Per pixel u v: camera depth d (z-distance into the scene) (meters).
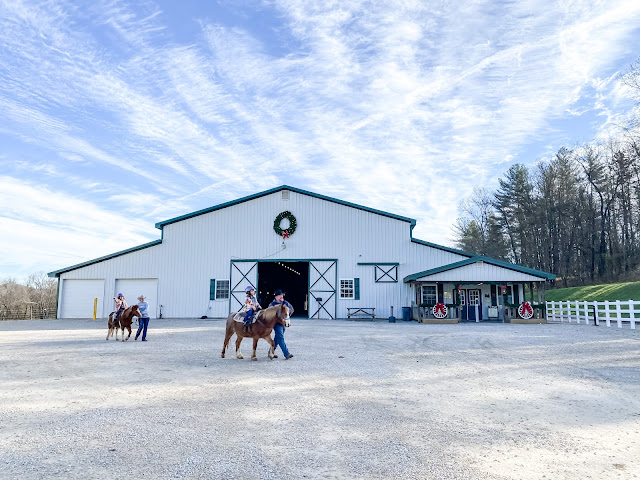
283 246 26.88
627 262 42.12
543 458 4.44
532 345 13.02
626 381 8.01
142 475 3.99
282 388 7.53
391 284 26.16
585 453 4.58
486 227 58.75
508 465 4.26
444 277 23.23
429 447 4.75
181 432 5.21
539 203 48.81
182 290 26.88
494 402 6.63
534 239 49.91
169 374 8.75
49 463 4.25
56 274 27.31
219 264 27.03
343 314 26.11
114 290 27.06
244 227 27.27
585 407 6.34
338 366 9.68
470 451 4.63
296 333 17.16
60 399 6.73
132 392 7.21
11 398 6.78
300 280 35.91
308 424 5.55
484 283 23.78
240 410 6.17
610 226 44.69
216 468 4.16
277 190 27.39
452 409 6.25
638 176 41.38
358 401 6.68
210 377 8.46
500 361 10.25
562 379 8.20
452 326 20.56
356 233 26.75
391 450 4.66
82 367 9.48
